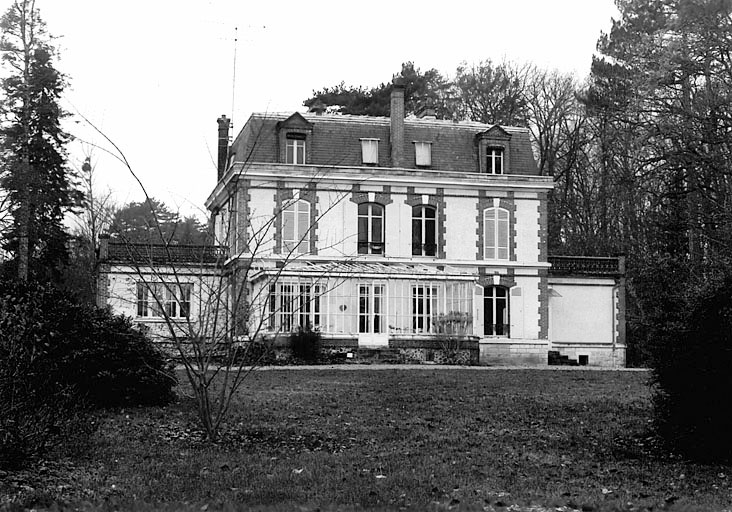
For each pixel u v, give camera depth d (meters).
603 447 16.02
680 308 15.40
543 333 42.56
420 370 31.19
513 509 10.98
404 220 41.78
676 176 39.84
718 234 36.19
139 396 19.39
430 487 12.41
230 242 40.06
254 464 13.87
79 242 45.06
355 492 11.96
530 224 42.97
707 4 33.75
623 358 43.97
